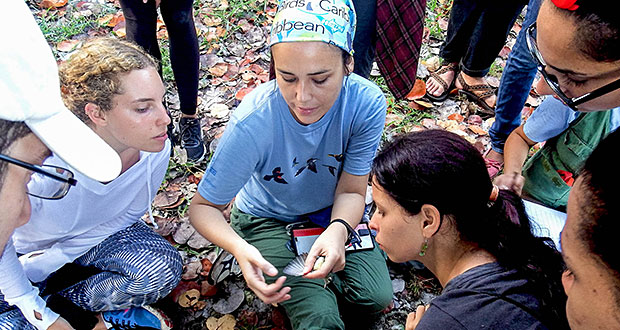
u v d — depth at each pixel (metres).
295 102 1.56
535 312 1.13
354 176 1.97
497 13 2.68
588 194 0.78
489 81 3.21
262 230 2.17
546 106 2.08
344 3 1.53
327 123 1.76
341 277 2.14
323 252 1.84
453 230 1.28
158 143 1.74
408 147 1.28
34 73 0.90
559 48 1.20
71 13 3.42
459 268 1.31
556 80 1.38
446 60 3.13
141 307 2.07
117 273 1.96
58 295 1.95
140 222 2.12
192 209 1.91
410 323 1.57
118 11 3.48
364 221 2.25
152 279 1.96
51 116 0.97
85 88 1.57
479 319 1.14
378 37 2.37
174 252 2.08
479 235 1.26
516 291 1.17
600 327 0.82
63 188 1.44
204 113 2.97
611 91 1.24
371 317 2.20
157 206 2.53
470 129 2.98
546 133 2.12
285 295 1.77
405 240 1.38
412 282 2.32
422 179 1.22
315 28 1.43
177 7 2.23
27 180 1.06
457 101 3.14
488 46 2.86
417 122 2.99
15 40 0.86
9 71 0.86
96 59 1.57
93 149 1.05
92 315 1.99
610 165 0.77
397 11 2.24
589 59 1.17
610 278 0.76
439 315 1.19
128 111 1.61
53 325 1.79
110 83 1.57
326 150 1.87
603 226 0.75
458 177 1.21
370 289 2.08
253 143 1.74
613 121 1.83
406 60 2.41
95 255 2.00
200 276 2.30
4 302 1.82
